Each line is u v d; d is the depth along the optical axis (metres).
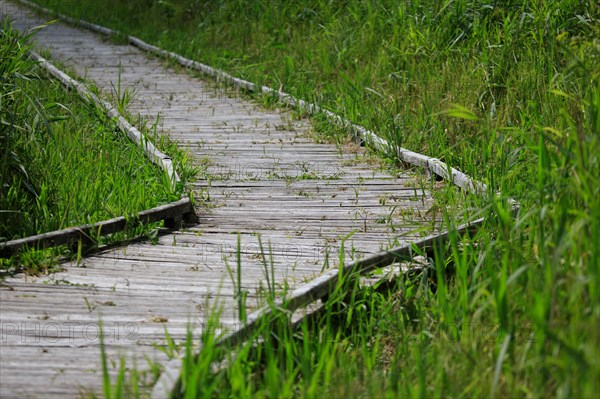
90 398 4.95
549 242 5.55
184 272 7.30
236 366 5.16
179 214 8.78
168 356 5.46
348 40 16.83
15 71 9.44
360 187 10.26
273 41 18.97
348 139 12.73
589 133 6.21
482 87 12.40
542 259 5.53
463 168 10.33
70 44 22.44
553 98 10.62
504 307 5.22
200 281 7.06
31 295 6.63
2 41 9.63
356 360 5.93
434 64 14.07
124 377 5.25
